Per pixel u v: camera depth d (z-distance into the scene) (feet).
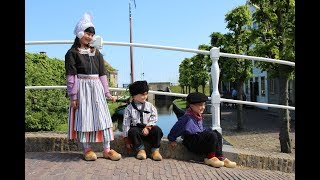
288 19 35.83
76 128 14.66
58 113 36.32
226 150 17.79
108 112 15.30
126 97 17.57
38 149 16.81
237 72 57.00
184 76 149.38
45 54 45.75
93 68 15.19
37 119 34.19
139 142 15.89
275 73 37.76
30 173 12.51
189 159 16.99
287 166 17.74
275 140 45.19
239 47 56.95
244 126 59.67
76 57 14.92
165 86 203.21
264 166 17.67
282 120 35.19
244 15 55.26
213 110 17.78
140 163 15.07
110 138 15.20
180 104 111.86
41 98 34.65
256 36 37.96
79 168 13.44
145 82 16.48
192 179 13.56
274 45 35.99
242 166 17.52
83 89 14.90
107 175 12.86
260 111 88.53
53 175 12.41
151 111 16.43
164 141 16.90
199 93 16.83
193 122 16.60
